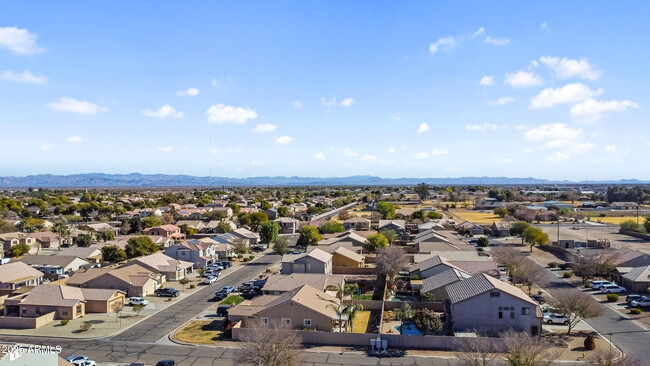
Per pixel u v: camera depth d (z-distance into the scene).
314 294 57.34
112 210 183.25
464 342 44.47
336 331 51.91
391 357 44.81
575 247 107.00
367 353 45.88
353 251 92.50
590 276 77.50
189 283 78.81
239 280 80.69
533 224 159.38
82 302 60.19
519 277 72.44
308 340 49.09
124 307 63.81
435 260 74.56
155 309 62.94
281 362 39.50
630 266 77.62
